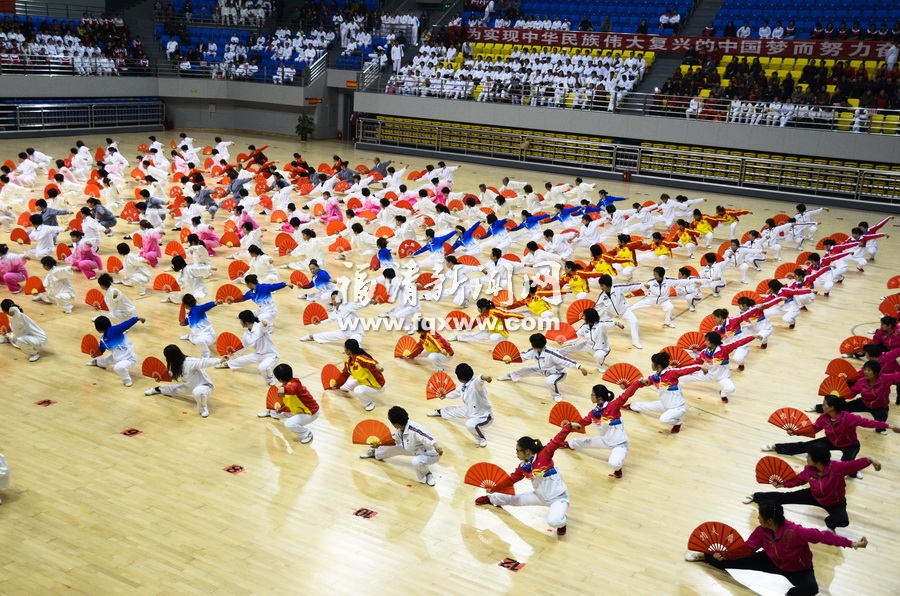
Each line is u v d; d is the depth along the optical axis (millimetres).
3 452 10000
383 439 9859
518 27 37875
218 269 18391
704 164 31609
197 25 42594
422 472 9711
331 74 40188
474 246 19766
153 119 41000
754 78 31391
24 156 26234
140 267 16469
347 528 8719
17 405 11344
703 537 8047
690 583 8008
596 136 33406
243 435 10797
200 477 9648
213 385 11609
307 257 19016
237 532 8539
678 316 16328
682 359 12320
